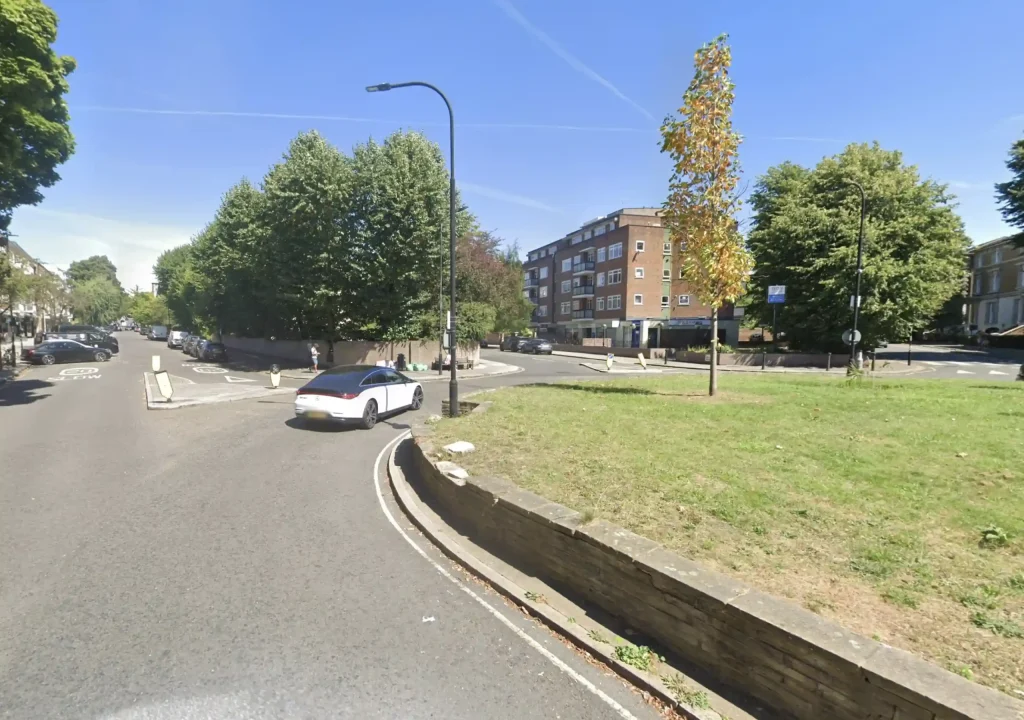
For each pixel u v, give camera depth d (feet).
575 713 10.07
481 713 10.00
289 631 12.76
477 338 110.63
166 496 23.70
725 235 38.86
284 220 84.48
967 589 11.55
